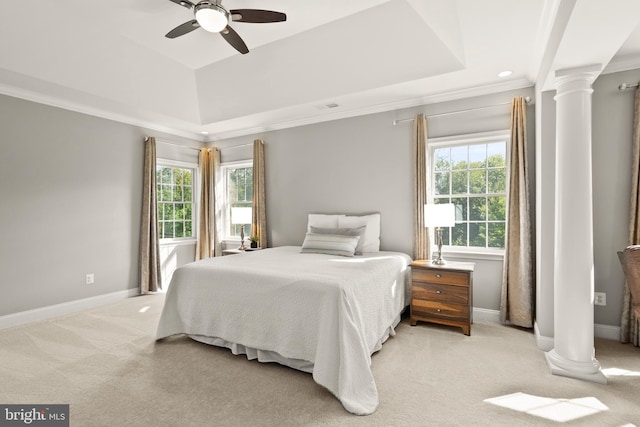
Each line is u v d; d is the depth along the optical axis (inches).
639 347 113.0
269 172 207.8
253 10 92.0
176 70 161.2
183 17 118.0
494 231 148.2
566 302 97.1
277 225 205.3
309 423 73.7
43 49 123.3
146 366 101.3
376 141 171.2
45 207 153.0
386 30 121.5
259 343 103.0
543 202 116.3
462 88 146.4
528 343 118.9
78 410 78.2
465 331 126.8
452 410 78.3
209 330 114.1
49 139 154.6
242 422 74.1
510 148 136.6
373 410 77.9
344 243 150.4
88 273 168.7
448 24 102.8
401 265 139.3
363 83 146.2
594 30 77.9
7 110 141.3
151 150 194.7
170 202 215.9
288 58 144.6
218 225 229.3
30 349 114.1
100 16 117.3
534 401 82.0
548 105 116.1
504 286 136.7
